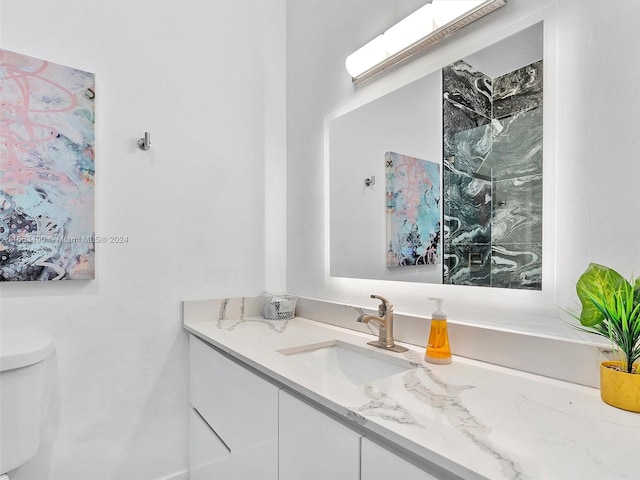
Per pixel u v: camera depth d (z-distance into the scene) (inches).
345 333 57.8
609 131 33.2
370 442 27.9
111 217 57.6
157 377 61.6
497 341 40.2
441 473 23.8
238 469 46.6
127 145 59.2
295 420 36.0
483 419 27.1
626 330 28.5
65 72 52.9
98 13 57.1
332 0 67.1
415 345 48.6
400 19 54.2
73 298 54.3
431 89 49.9
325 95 68.4
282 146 77.9
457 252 46.4
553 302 36.9
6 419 43.1
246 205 72.1
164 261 62.6
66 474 53.4
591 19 34.5
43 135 50.9
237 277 70.7
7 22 49.9
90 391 55.5
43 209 50.8
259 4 75.3
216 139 68.6
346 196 63.6
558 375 35.4
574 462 21.4
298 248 74.4
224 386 50.9
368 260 59.2
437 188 48.9
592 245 34.2
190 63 65.9
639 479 19.8
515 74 40.5
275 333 57.4
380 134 57.4
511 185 40.9
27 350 45.3
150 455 60.8
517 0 40.5
